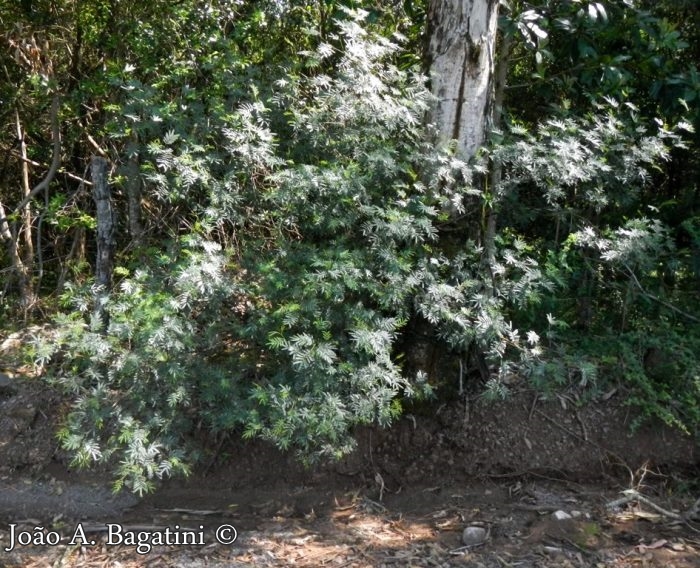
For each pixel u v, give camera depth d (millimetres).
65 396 5527
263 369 4805
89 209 7297
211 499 5051
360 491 5109
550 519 4652
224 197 4824
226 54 5703
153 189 5707
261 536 4609
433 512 4902
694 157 6332
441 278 5094
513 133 5477
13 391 5594
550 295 5477
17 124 7156
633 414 5285
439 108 5258
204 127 5141
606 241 5180
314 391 4422
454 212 5203
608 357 5402
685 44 5727
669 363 5336
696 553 4305
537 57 5637
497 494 5066
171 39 6281
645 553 4289
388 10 6371
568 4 5809
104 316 5059
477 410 5367
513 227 5602
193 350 4676
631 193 5582
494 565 4227
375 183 4883
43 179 7699
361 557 4355
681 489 4996
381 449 5301
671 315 5684
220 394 4621
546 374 5184
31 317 6910
